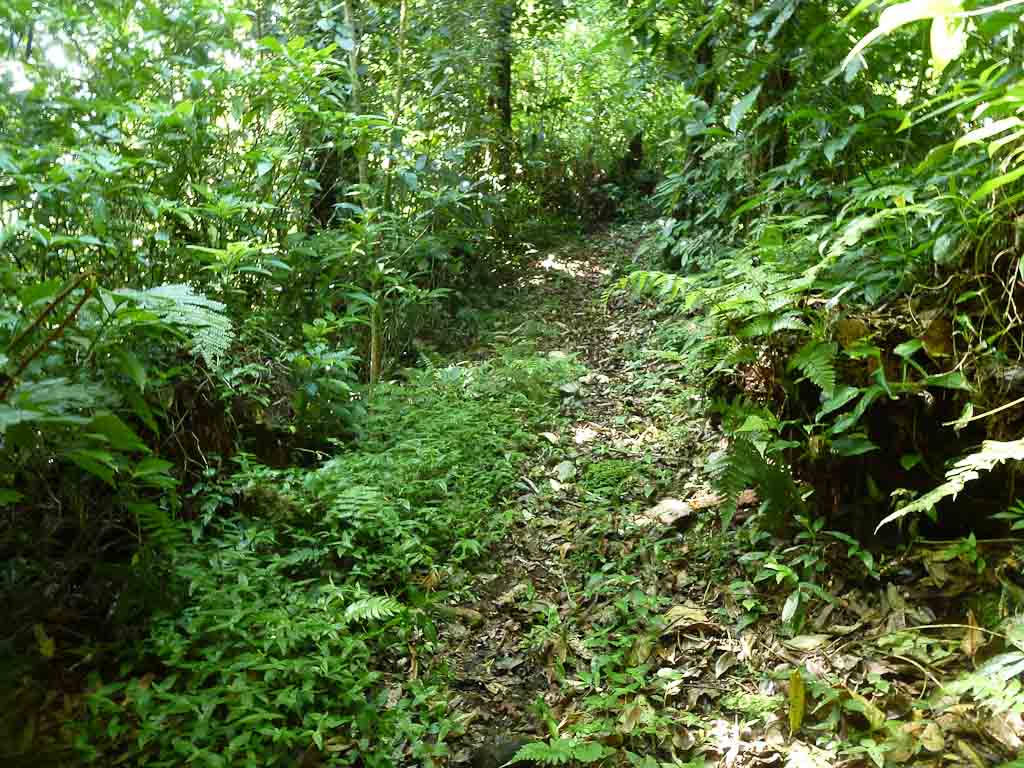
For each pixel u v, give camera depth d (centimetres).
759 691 245
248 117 411
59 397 174
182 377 312
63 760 207
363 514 310
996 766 199
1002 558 260
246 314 397
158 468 221
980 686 206
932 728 213
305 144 482
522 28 877
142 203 336
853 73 322
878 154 381
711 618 281
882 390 273
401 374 528
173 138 355
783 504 295
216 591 260
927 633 249
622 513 351
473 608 300
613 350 557
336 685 240
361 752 222
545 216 916
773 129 452
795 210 404
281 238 452
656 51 505
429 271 585
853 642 254
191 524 288
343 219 504
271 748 215
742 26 460
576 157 1055
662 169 1024
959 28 149
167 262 358
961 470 220
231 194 374
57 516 259
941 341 271
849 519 296
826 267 299
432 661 268
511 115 1008
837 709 227
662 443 411
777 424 295
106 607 262
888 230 295
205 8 388
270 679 230
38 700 226
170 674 241
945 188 290
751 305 295
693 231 594
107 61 366
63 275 302
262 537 295
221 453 329
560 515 359
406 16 613
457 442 398
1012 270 256
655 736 230
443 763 226
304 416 379
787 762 215
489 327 625
